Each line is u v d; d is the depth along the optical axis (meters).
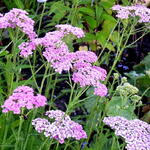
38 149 0.89
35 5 1.42
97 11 1.22
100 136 0.99
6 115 0.93
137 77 1.24
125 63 1.42
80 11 1.25
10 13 0.92
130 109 1.01
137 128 0.84
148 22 1.07
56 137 0.80
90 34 1.22
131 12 1.05
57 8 1.16
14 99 0.79
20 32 1.04
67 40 0.94
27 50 0.89
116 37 1.23
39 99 0.79
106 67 1.36
